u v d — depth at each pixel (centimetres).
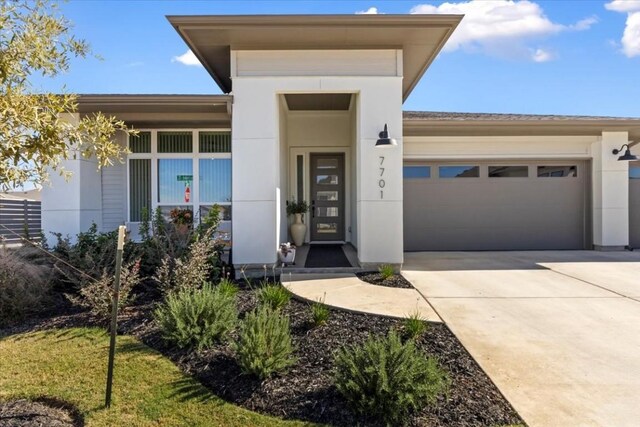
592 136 1009
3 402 314
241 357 342
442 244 1028
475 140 1017
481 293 573
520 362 356
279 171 780
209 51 735
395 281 646
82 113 730
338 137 1069
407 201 1026
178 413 295
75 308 522
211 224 668
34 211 1262
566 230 1032
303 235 1026
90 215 804
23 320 485
